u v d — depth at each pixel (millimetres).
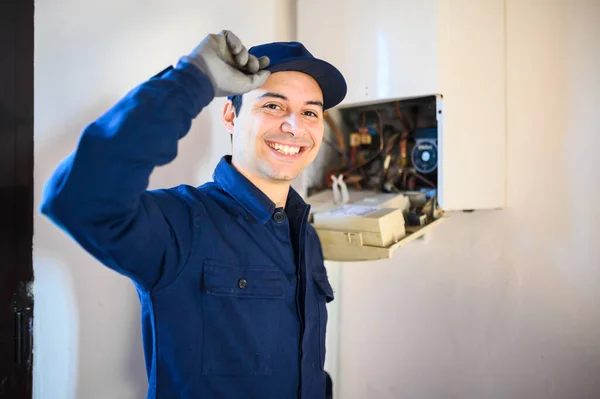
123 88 1196
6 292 1077
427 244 1516
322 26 1425
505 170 1377
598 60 1242
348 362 1688
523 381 1367
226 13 1364
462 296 1456
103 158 565
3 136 1058
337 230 1161
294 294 908
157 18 1240
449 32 1219
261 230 891
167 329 788
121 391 1229
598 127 1248
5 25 1050
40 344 1119
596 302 1260
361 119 1555
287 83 901
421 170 1381
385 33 1289
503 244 1387
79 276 1157
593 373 1267
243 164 922
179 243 757
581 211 1274
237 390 812
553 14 1299
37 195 1106
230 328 813
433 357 1513
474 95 1282
